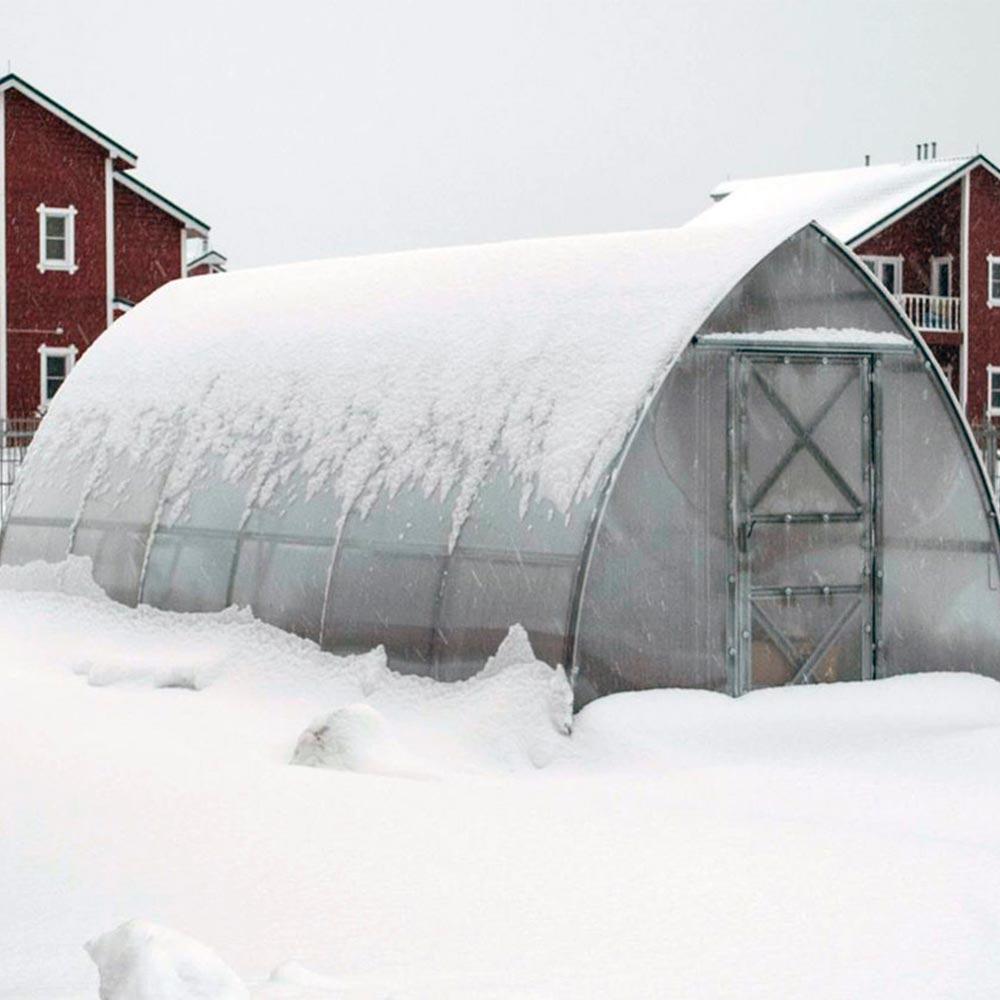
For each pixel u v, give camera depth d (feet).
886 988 19.49
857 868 24.95
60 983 19.45
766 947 21.03
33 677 44.78
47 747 34.17
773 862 25.27
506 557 38.47
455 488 40.63
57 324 130.82
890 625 41.68
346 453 44.60
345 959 20.45
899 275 148.66
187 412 51.52
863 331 41.34
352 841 26.37
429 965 20.16
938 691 40.47
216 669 43.83
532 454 39.34
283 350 50.14
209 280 60.54
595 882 24.07
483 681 38.14
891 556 41.70
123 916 22.29
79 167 131.13
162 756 33.55
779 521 40.01
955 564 42.65
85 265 131.54
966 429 42.47
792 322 40.37
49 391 131.23
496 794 30.45
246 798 29.43
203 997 17.01
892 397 41.75
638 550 37.86
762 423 39.93
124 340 58.18
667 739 35.91
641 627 37.81
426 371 44.19
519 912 22.53
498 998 18.60
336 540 43.11
